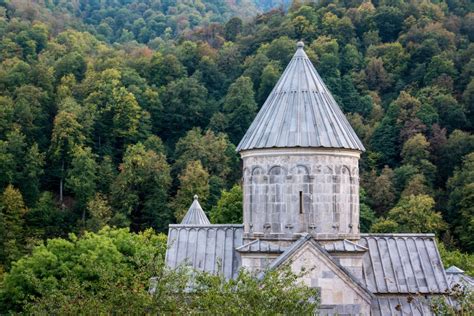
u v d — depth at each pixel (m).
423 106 139.12
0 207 114.94
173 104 159.25
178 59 186.12
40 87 153.62
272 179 40.41
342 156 40.56
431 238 43.22
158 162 132.50
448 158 130.75
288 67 43.03
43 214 126.00
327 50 167.25
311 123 40.41
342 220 40.41
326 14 185.50
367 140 139.88
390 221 108.31
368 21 182.75
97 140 147.38
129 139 149.88
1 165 127.75
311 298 36.72
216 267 41.50
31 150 132.00
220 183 134.50
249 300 28.28
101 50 199.25
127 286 32.78
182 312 29.58
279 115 41.00
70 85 160.38
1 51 177.88
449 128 139.62
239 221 100.06
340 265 37.56
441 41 164.75
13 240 109.56
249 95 155.00
